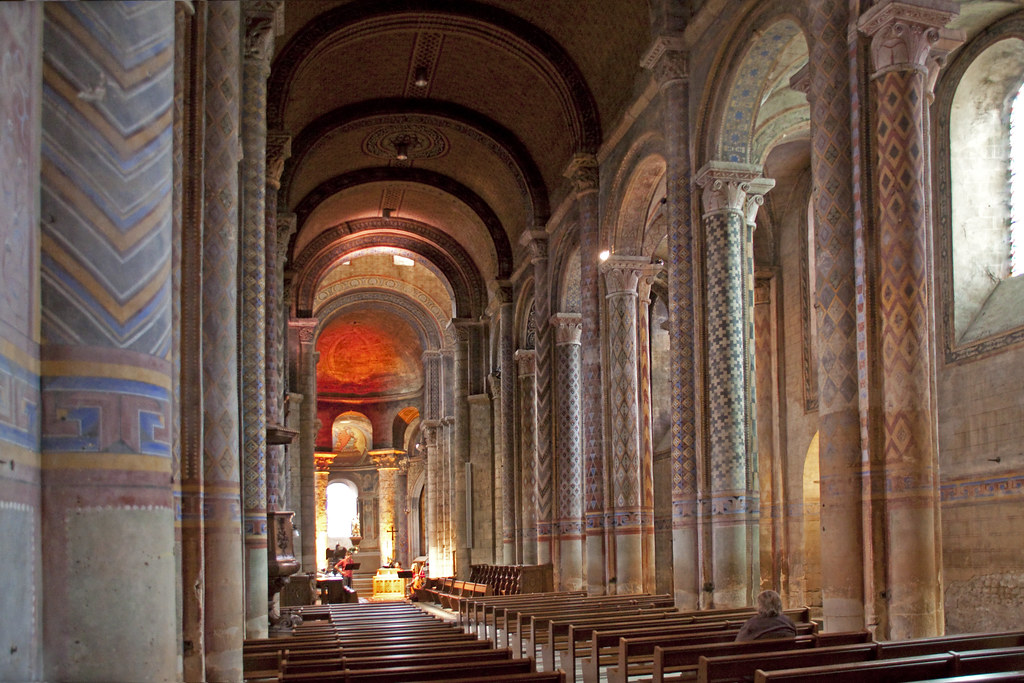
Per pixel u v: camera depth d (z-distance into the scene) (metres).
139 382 3.99
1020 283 16.02
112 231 3.97
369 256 43.94
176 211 8.20
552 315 25.92
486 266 36.22
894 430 10.55
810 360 22.86
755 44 14.98
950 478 16.55
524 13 22.34
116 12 4.07
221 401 8.77
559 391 25.53
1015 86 16.75
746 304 15.79
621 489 20.44
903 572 10.30
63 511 3.78
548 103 24.55
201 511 8.01
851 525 10.82
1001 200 16.89
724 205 15.82
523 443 30.52
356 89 26.11
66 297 3.86
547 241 26.86
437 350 44.47
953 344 16.66
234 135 9.42
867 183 11.21
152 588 3.94
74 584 3.76
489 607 16.77
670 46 17.00
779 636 8.67
